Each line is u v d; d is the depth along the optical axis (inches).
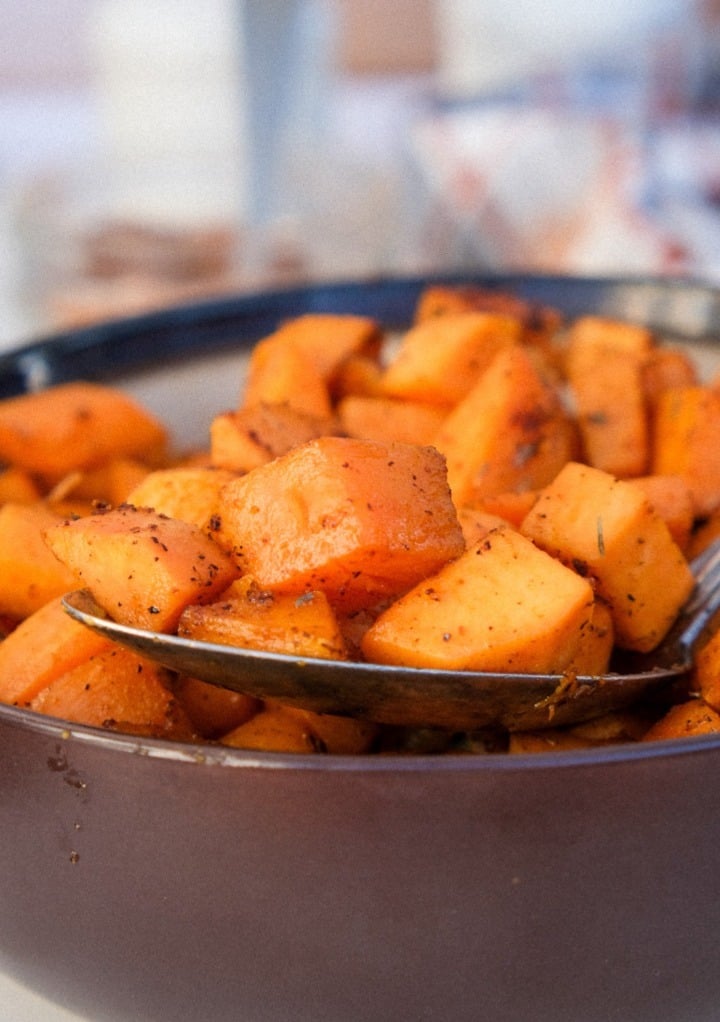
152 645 9.9
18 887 10.0
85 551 10.3
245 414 12.0
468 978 9.6
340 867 9.3
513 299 15.5
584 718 10.6
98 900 9.8
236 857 9.4
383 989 9.6
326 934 9.5
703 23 27.2
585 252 25.8
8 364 15.0
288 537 10.1
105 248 27.0
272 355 13.8
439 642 9.9
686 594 11.1
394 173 31.0
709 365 15.7
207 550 10.3
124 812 9.5
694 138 26.4
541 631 9.9
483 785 9.2
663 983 9.7
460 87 31.8
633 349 14.6
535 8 30.5
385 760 9.2
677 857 9.4
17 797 9.7
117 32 32.1
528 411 12.5
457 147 28.2
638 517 10.9
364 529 9.9
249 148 30.4
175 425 15.9
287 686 9.9
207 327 16.2
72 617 10.3
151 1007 10.0
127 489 13.9
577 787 9.2
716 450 12.7
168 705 10.6
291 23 29.3
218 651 9.8
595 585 10.9
